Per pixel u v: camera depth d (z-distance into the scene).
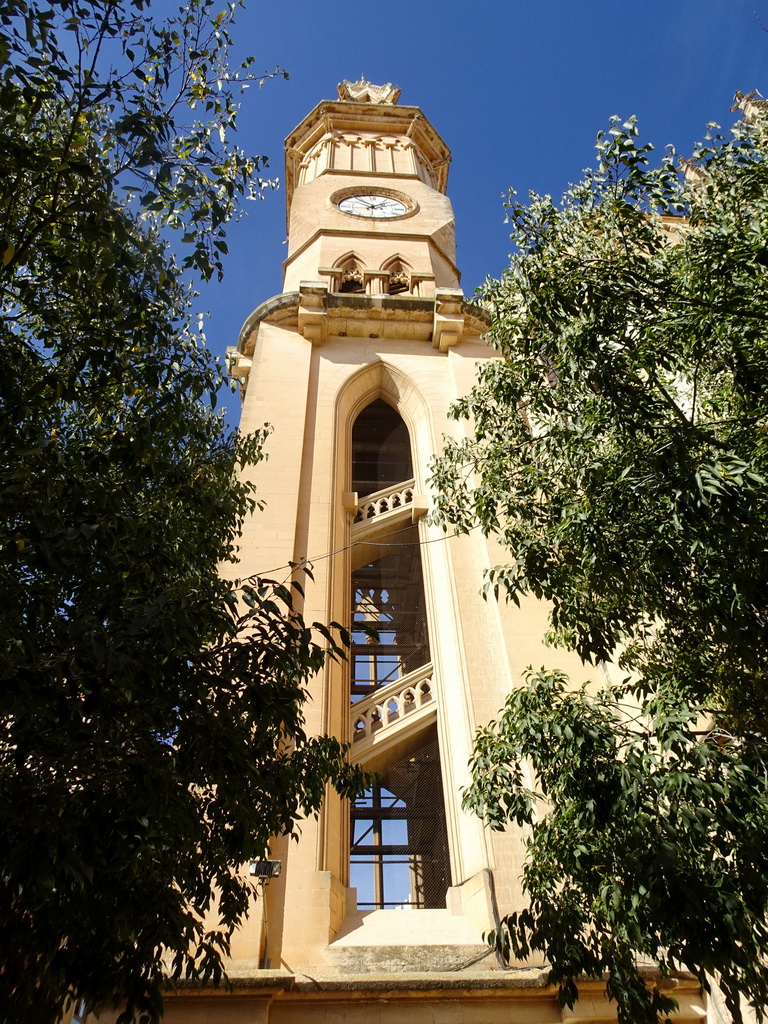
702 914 6.36
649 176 9.26
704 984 6.87
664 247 9.83
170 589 6.57
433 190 33.31
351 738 15.57
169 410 8.22
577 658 15.89
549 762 8.31
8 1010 5.73
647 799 7.45
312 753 8.76
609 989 7.53
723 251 8.36
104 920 6.11
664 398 9.96
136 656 6.38
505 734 9.30
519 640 16.14
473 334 24.19
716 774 7.17
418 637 20.64
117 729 6.30
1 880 5.52
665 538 7.96
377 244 29.11
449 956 11.84
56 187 7.24
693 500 7.29
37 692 5.16
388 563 21.38
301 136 38.19
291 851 13.00
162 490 9.44
